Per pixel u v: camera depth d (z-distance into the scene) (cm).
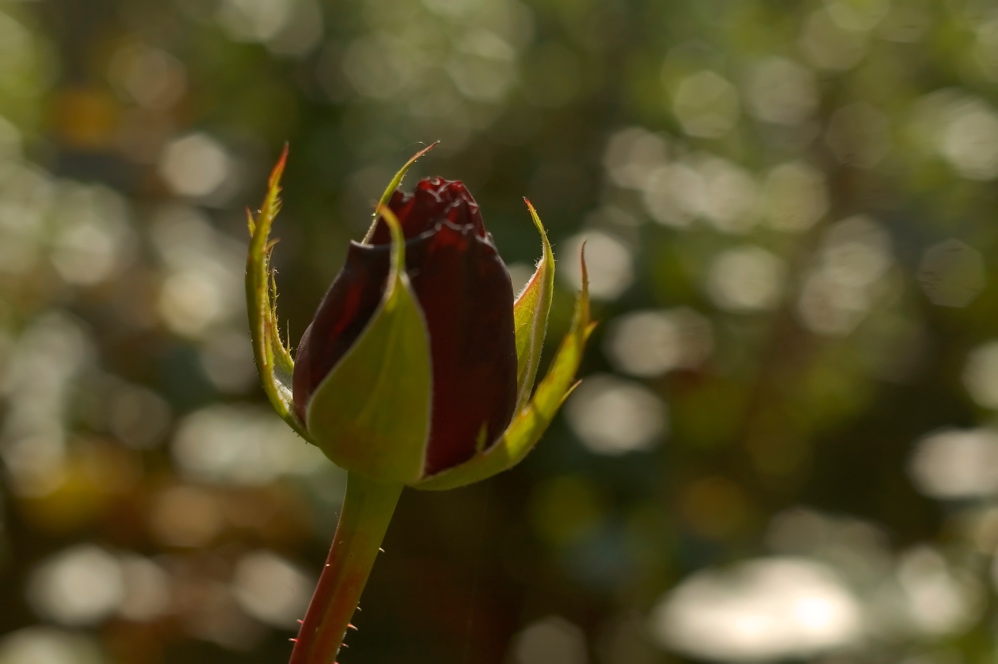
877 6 101
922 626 72
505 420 37
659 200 97
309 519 84
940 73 102
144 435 89
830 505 98
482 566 90
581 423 85
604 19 105
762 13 106
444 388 36
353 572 37
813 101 104
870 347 101
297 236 101
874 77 102
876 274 98
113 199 103
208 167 107
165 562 81
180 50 127
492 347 37
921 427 100
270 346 37
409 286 36
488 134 102
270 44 103
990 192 98
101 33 145
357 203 99
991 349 99
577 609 88
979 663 72
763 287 96
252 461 86
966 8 99
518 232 93
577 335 36
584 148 102
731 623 69
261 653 82
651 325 89
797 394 97
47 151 112
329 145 100
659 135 103
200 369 91
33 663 69
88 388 89
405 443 36
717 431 95
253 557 83
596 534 81
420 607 90
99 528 82
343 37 103
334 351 37
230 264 102
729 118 104
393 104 102
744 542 85
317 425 37
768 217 100
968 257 97
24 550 81
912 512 97
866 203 100
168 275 96
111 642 75
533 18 105
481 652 88
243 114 108
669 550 82
